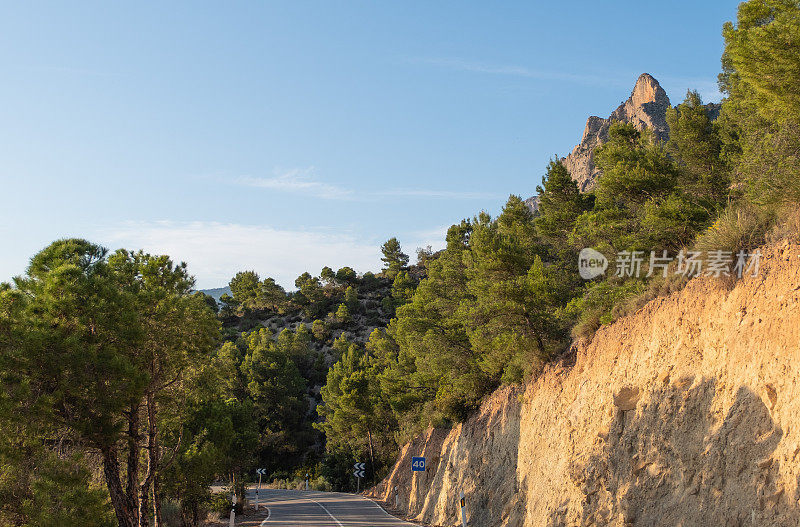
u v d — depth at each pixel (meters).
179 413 24.61
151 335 20.62
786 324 11.42
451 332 36.16
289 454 86.94
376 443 66.81
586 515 16.23
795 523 9.48
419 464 31.08
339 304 134.12
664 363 15.55
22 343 16.41
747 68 14.20
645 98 162.88
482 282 28.80
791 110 14.33
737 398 12.12
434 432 41.78
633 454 15.16
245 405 43.16
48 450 16.78
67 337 17.00
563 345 25.31
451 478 32.44
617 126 31.06
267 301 144.75
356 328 120.44
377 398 63.56
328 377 75.06
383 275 152.00
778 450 10.46
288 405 87.31
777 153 15.50
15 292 17.36
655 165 23.95
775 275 12.46
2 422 15.73
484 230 31.45
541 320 26.33
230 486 44.84
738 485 11.10
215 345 23.28
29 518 14.63
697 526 11.69
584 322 21.75
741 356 12.51
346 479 70.19
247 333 124.00
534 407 24.22
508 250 29.77
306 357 108.25
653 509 13.42
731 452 11.60
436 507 33.41
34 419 16.30
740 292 13.39
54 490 15.09
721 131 29.94
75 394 17.31
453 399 35.84
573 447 18.83
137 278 21.89
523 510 21.97
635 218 24.30
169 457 26.36
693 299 15.18
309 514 36.41
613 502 15.05
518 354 27.02
